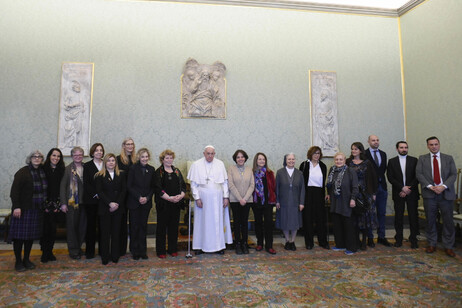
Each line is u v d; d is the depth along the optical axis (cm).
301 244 521
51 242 414
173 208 441
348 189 458
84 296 294
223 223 466
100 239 413
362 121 718
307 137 691
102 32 651
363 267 385
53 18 643
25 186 364
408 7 726
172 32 671
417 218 486
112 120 634
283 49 705
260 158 475
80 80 634
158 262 408
